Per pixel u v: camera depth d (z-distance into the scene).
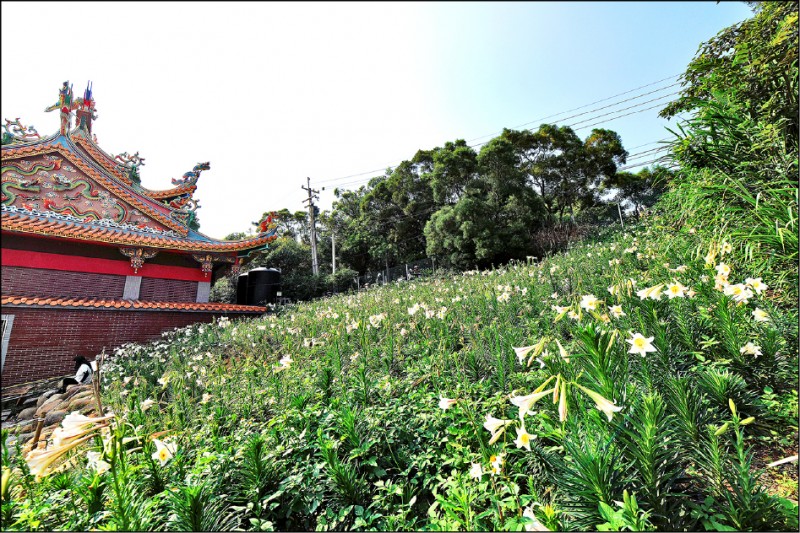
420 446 2.71
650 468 1.69
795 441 2.17
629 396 2.07
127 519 1.88
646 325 3.14
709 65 4.94
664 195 6.46
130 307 11.01
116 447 1.92
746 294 2.71
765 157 3.91
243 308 13.32
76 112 12.73
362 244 27.70
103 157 12.95
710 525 1.57
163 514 2.16
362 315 7.37
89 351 10.36
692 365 2.83
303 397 3.50
